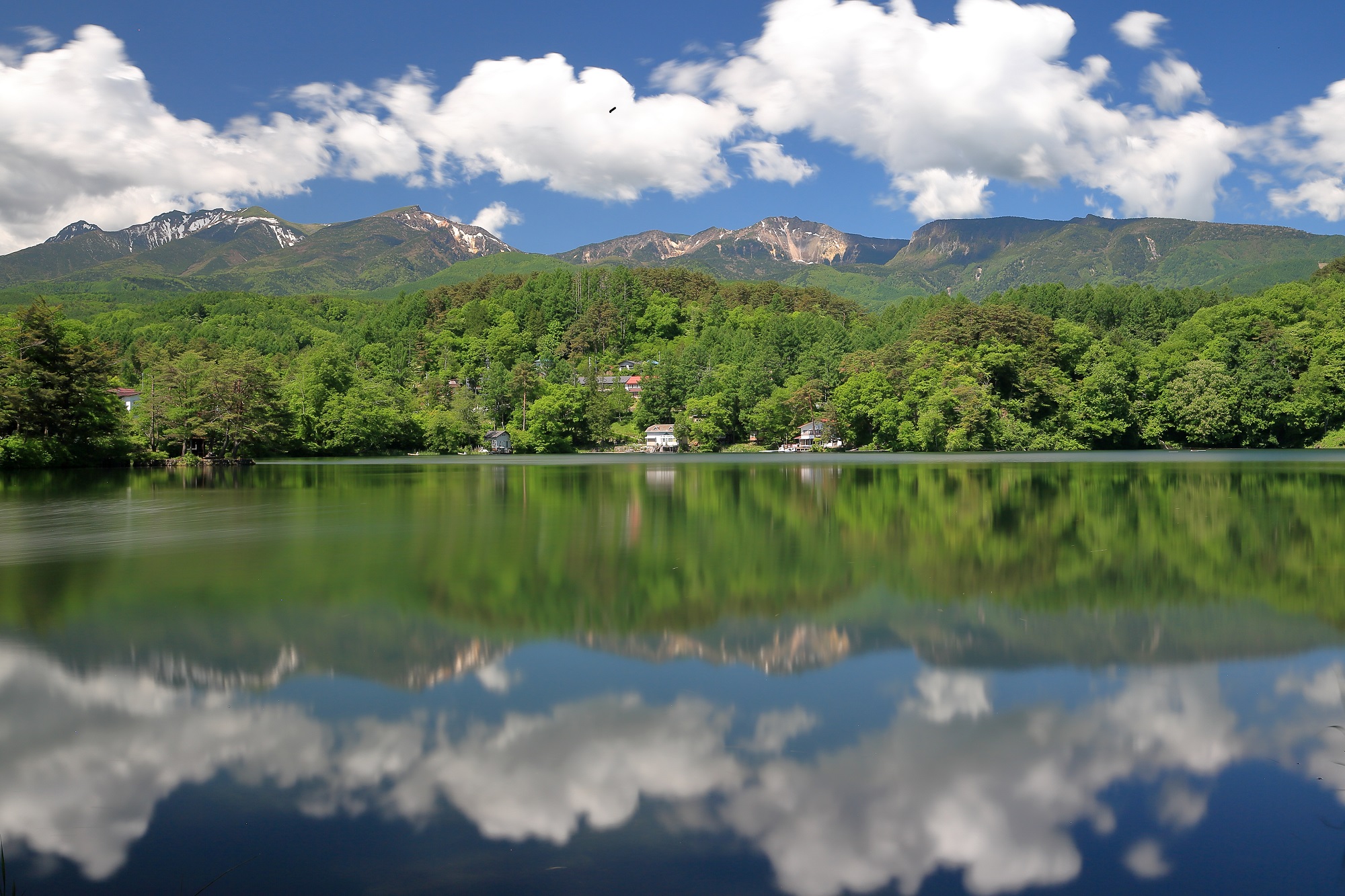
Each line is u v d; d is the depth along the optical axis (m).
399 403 165.25
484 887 8.51
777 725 12.75
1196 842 9.39
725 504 46.31
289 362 184.00
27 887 8.56
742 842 9.45
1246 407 132.75
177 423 112.94
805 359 192.25
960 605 20.36
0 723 12.83
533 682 14.73
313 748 11.88
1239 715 13.02
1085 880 8.70
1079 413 138.75
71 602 20.97
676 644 17.03
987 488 55.56
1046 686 14.42
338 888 8.54
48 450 89.00
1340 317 142.88
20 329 87.69
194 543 31.73
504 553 28.64
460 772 11.16
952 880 8.67
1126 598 21.05
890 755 11.62
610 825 9.78
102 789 10.70
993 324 152.62
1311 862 8.96
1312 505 42.12
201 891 8.49
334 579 23.92
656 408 193.12
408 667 15.52
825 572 24.66
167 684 14.68
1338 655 16.03
